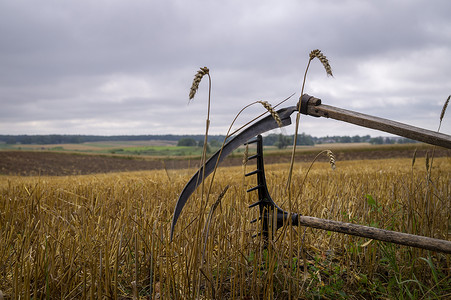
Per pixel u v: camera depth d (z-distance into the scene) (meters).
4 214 4.06
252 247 3.07
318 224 2.68
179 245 2.71
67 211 4.51
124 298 2.76
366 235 2.49
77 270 2.64
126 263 3.03
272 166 21.11
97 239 3.08
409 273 3.25
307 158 51.00
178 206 2.63
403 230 3.80
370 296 2.99
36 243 3.03
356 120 2.52
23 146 145.62
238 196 3.97
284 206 3.98
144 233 3.12
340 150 61.47
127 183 6.97
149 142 155.50
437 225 3.90
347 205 4.39
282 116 2.76
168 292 2.52
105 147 135.50
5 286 2.77
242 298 2.72
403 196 4.45
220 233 2.93
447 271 3.33
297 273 2.74
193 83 1.91
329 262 3.40
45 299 2.51
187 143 129.38
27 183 7.18
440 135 2.30
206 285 2.61
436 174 7.48
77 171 39.09
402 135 2.40
